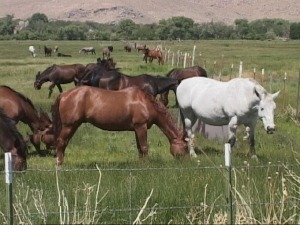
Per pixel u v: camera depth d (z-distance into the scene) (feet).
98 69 73.05
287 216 31.19
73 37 653.30
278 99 95.96
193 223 31.32
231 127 55.42
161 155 55.57
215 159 50.29
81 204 34.14
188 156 52.65
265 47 399.65
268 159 51.29
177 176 39.50
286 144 62.13
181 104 60.59
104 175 41.68
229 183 30.30
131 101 52.47
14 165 45.78
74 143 64.23
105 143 64.75
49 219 31.60
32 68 181.16
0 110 47.11
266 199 32.89
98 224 30.83
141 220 31.19
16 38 650.43
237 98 54.39
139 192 35.53
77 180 39.68
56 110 52.54
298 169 40.88
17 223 31.19
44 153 59.52
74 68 106.11
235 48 377.71
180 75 94.02
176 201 34.14
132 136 69.56
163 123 53.11
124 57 272.31
